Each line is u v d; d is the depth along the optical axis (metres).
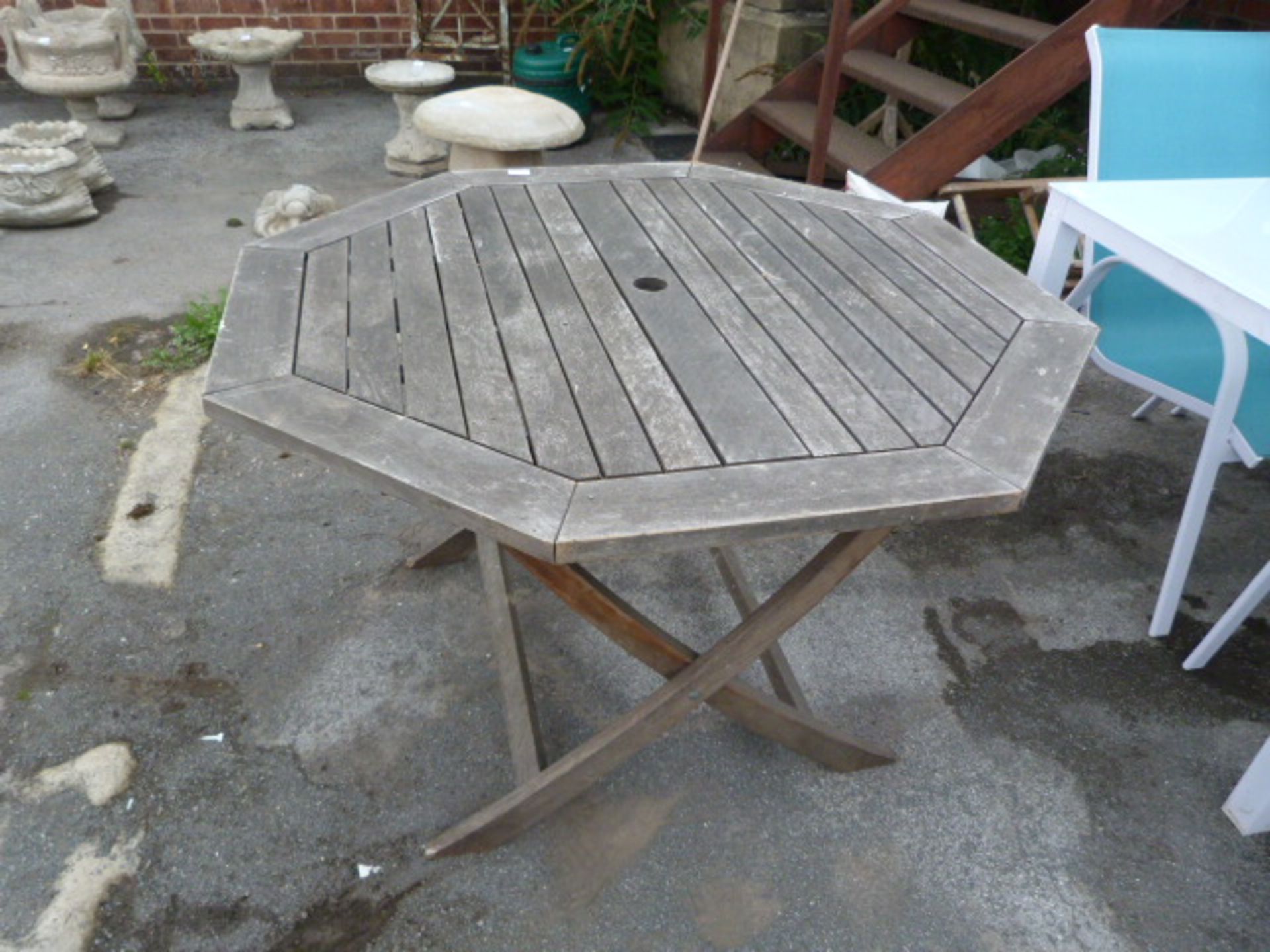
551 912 1.52
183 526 2.32
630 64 5.74
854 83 4.53
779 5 4.70
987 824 1.68
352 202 4.42
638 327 1.52
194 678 1.90
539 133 3.66
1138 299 2.38
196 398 2.83
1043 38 3.19
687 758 1.79
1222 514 2.53
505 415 1.28
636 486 1.15
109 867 1.55
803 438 1.26
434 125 3.68
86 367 2.93
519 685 1.77
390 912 1.51
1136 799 1.74
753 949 1.47
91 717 1.80
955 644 2.08
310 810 1.66
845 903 1.54
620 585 2.22
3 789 1.66
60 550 2.21
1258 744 1.86
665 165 2.29
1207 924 1.53
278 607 2.09
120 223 4.07
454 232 1.86
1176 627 2.15
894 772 1.78
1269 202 2.03
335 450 1.18
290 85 6.01
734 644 1.50
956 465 1.22
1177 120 2.34
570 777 1.57
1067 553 2.38
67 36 4.72
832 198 2.16
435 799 1.69
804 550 2.36
